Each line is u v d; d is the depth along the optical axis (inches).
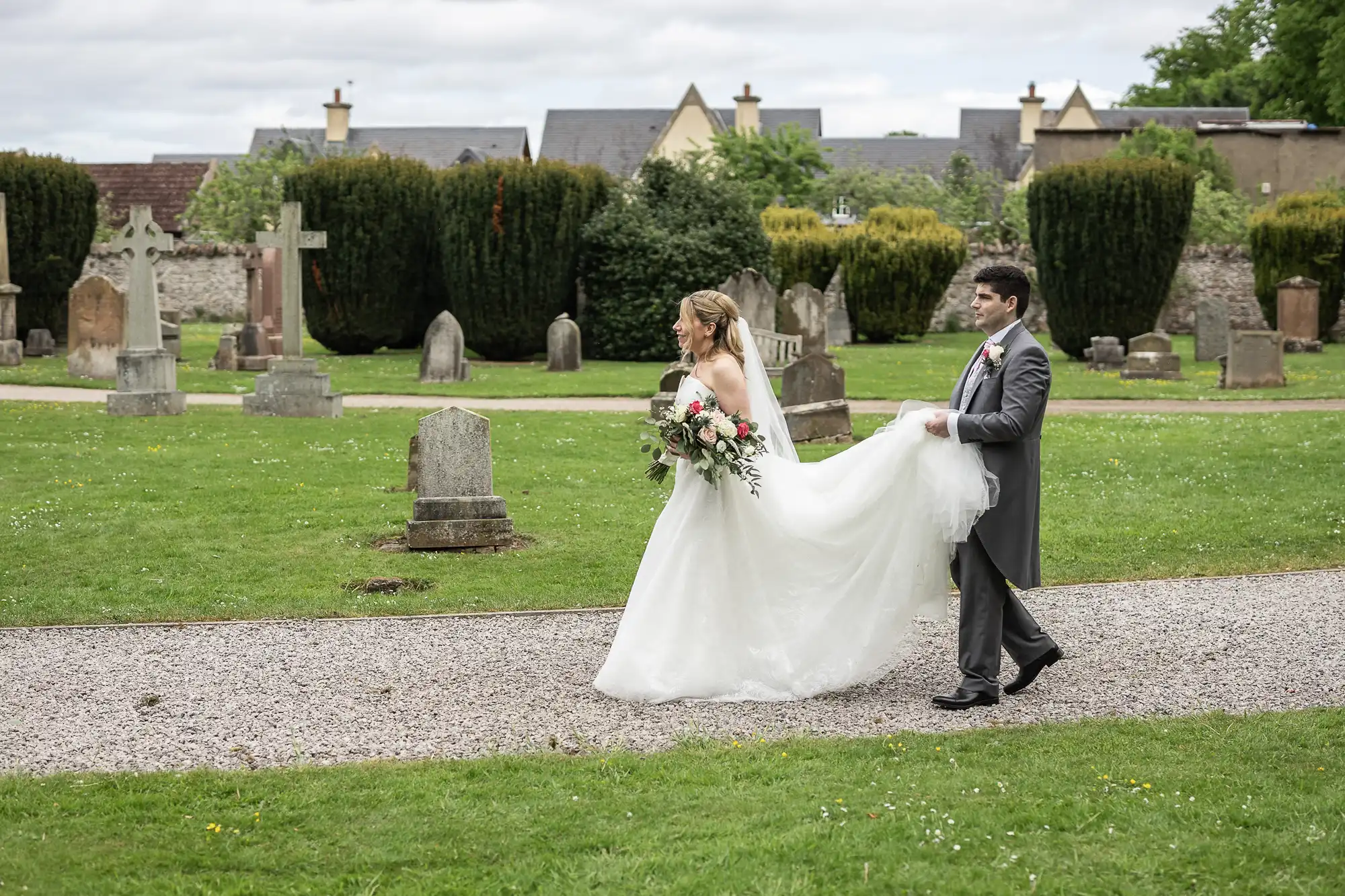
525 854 171.0
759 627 248.7
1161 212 1131.3
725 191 1209.4
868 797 188.4
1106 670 262.2
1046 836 173.6
